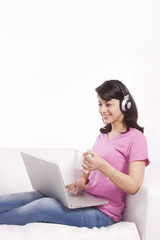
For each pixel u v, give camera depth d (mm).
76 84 2645
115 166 1410
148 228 1307
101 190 1434
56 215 1296
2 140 2576
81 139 2660
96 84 2660
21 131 2596
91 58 2650
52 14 2590
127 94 1448
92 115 2656
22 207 1331
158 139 2664
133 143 1382
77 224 1321
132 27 2693
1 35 2533
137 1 2686
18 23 2551
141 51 2705
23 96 2582
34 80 2592
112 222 1390
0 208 1414
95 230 1280
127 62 2699
